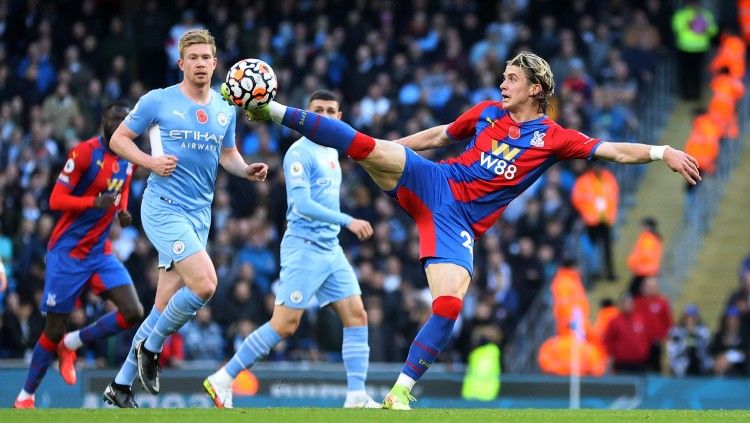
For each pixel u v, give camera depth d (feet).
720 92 252.83
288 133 226.38
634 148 89.92
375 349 172.86
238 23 260.21
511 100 91.66
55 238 115.96
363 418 79.87
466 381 164.35
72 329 164.76
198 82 101.50
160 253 102.22
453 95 230.68
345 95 241.14
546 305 197.26
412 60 243.19
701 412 91.66
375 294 184.96
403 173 90.43
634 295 192.34
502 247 203.82
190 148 101.71
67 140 223.71
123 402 108.37
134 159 98.43
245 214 212.23
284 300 114.32
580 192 213.66
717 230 240.12
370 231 112.16
